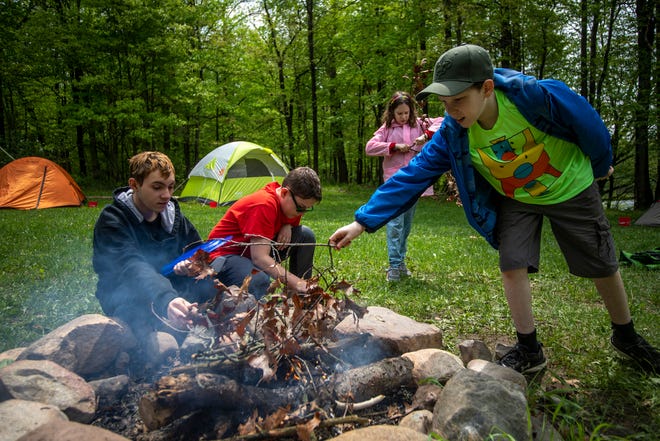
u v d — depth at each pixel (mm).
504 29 17062
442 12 17109
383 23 19156
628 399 2234
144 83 20141
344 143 26594
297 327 2059
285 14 22172
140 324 2338
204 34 22047
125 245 2484
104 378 2045
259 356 1830
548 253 6195
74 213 10961
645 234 9062
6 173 12719
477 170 2365
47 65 18719
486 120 2180
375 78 18875
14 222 8844
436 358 2139
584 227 2297
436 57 16844
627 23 16422
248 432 1614
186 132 22828
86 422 1673
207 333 2305
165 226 2764
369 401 1898
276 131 26109
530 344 2383
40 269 4762
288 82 25406
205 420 1728
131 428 1737
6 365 1832
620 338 2547
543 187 2258
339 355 2166
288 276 2797
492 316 3545
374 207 2432
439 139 2443
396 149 4684
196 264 2078
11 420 1358
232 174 14203
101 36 19172
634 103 15766
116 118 18422
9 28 17531
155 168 2500
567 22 17125
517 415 1656
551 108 2094
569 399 2217
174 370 1796
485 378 1781
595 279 2416
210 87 20219
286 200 2941
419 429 1675
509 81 2109
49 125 22594
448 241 7168
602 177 2424
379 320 2557
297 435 1651
